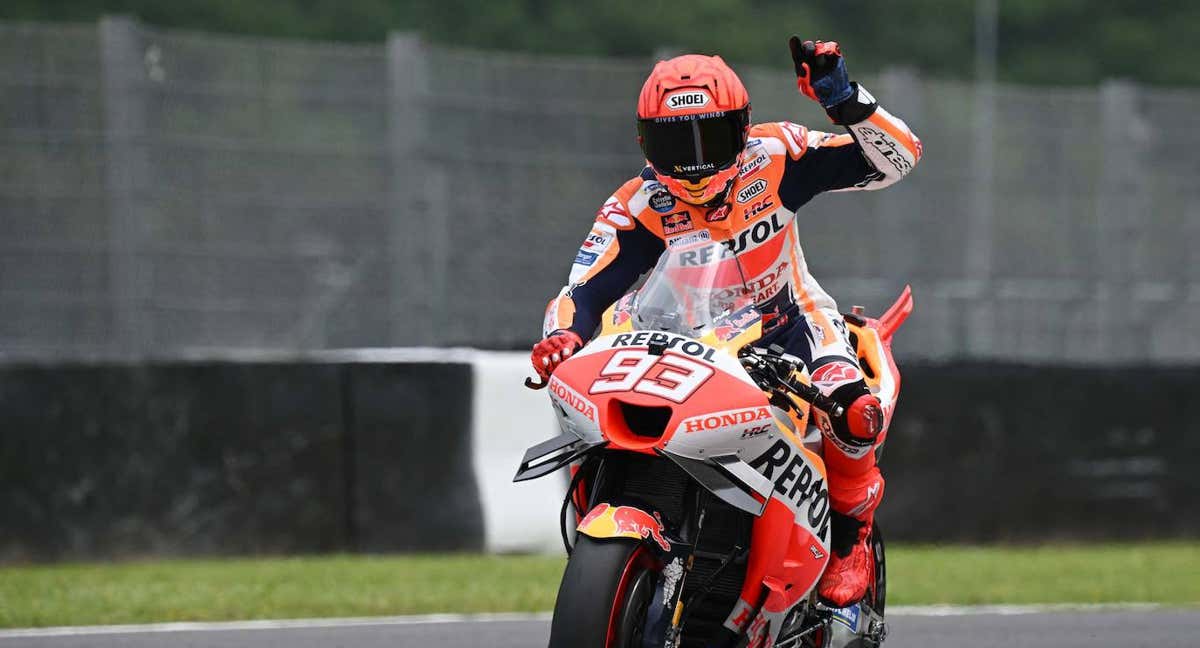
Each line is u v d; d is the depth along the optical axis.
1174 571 31.89
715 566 14.34
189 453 32.50
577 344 14.68
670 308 14.21
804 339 15.80
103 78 38.41
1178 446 37.50
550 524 33.81
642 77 42.59
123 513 32.12
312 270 40.12
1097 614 25.12
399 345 40.62
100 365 32.25
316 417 33.00
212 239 39.31
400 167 40.91
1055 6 132.75
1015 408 36.38
